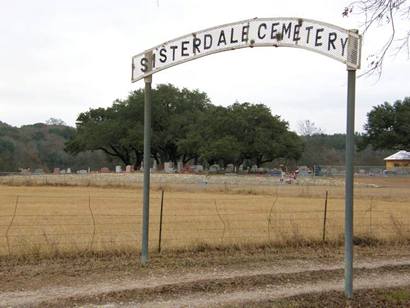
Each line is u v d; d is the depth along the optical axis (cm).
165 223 1750
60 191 4034
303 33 802
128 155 9831
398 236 1402
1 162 10919
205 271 955
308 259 1098
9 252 1084
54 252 1074
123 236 1359
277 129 8400
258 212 2245
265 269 988
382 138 8925
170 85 9606
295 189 4306
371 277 940
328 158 11669
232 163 8869
